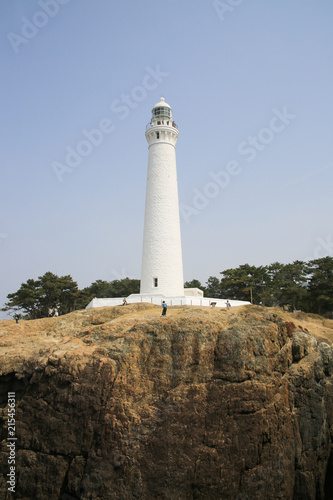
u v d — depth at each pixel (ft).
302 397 118.21
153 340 109.60
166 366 105.60
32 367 108.78
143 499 90.68
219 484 93.50
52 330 128.16
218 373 104.32
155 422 97.66
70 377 103.35
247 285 293.64
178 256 191.01
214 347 108.27
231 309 135.54
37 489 97.60
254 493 95.71
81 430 98.94
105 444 95.76
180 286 189.57
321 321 193.06
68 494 96.48
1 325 132.67
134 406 100.12
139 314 130.93
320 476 120.67
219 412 99.30
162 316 119.14
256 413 100.12
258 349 107.76
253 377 103.81
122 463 93.15
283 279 289.94
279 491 100.37
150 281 186.09
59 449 98.68
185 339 108.37
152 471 92.68
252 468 96.99
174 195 195.93
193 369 105.50
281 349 116.16
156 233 189.16
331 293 248.93
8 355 110.73
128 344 109.40
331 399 134.41
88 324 130.21
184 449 95.45
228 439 96.84
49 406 103.30
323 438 123.34
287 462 105.19
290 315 192.95
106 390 100.89
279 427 105.09
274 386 107.14
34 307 270.87
